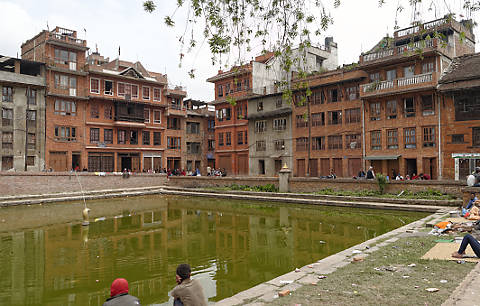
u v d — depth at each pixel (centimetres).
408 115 3042
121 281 471
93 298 838
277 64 4572
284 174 2839
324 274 737
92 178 3444
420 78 2866
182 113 5066
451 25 2934
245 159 4584
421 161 2950
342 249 1208
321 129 3719
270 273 975
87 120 4097
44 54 3809
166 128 4900
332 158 3622
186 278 528
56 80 3856
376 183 2336
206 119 5541
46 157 3756
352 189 2459
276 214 2075
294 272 776
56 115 3859
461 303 469
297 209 2241
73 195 3159
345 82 3478
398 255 841
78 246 1375
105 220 2019
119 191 3500
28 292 880
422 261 762
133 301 450
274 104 4156
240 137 4647
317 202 2333
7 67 3712
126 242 1433
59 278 984
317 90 3759
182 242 1412
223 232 1595
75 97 3944
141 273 1020
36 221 1989
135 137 4562
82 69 4088
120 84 4388
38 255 1241
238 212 2211
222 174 4741
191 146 5353
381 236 1148
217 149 4938
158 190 3681
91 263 1131
